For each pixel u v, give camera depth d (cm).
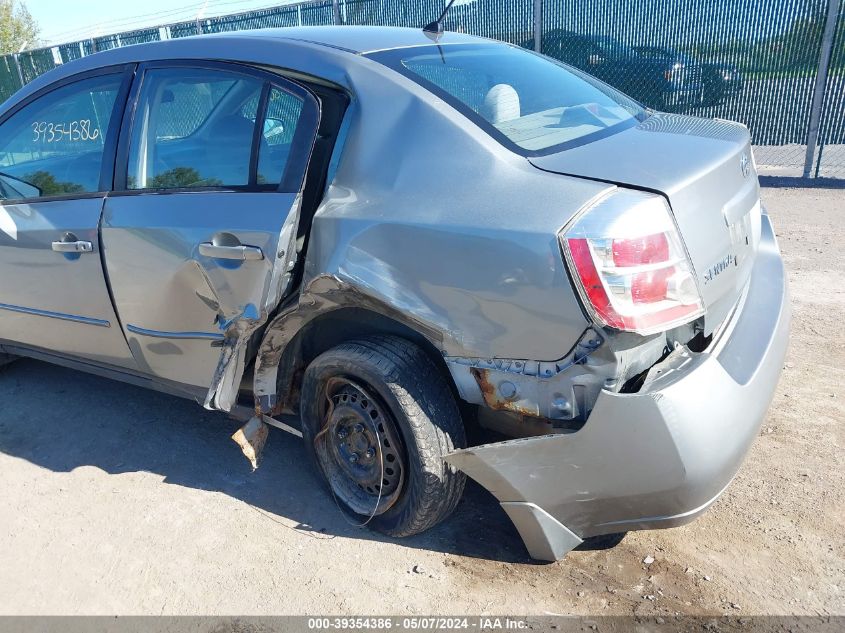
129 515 292
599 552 256
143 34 1322
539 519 225
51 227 320
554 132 247
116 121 311
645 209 198
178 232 275
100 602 247
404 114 241
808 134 849
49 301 337
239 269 258
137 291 296
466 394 228
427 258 221
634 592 237
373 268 230
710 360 210
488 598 238
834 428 323
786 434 321
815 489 282
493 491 229
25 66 1507
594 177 211
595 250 194
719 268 222
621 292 194
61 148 328
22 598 251
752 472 296
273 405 277
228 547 270
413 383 238
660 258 198
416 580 248
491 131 234
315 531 277
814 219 679
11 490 313
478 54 299
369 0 1073
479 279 212
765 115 874
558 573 247
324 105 261
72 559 269
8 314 363
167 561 265
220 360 264
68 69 337
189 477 317
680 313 203
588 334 199
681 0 880
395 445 249
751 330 247
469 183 222
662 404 196
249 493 303
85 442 349
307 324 271
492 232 209
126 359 324
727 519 269
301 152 252
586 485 212
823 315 448
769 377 233
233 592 248
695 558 251
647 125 269
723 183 227
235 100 278
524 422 228
